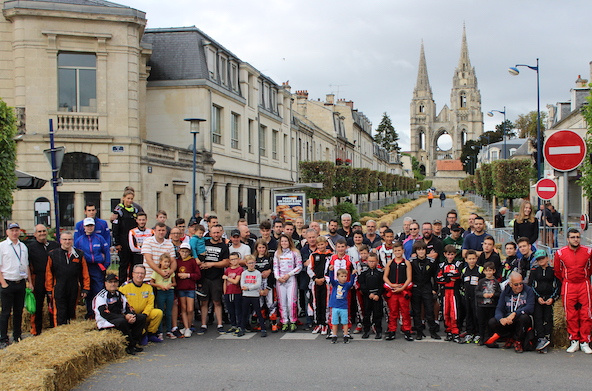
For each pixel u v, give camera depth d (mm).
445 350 9438
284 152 41531
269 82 37250
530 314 9172
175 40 27156
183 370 8219
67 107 21203
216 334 10992
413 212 56156
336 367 8305
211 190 27781
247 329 11320
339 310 10109
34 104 20719
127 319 9367
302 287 11664
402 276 10258
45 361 7250
